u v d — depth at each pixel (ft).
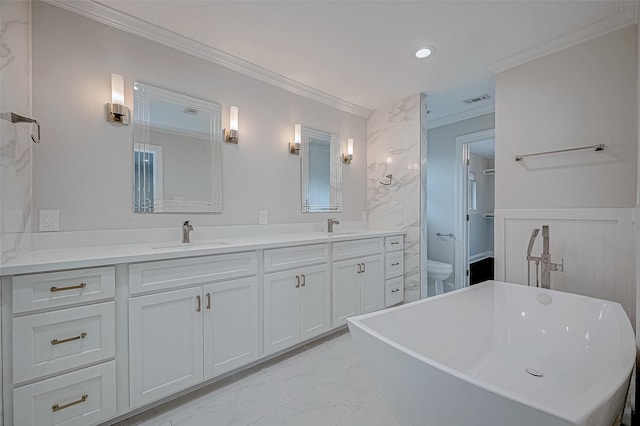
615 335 4.76
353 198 11.28
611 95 6.28
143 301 4.92
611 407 2.93
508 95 7.93
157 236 6.59
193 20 6.16
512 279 7.80
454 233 12.43
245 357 6.22
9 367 3.83
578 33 6.54
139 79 6.40
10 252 4.33
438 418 3.43
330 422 4.88
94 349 4.45
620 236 6.16
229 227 7.77
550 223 7.14
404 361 3.60
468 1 5.57
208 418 4.97
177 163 6.93
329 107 10.48
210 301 5.71
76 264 4.27
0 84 4.09
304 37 6.76
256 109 8.41
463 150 12.35
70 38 5.60
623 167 6.13
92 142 5.82
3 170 4.12
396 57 7.63
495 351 6.46
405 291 10.49
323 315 7.80
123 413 4.71
